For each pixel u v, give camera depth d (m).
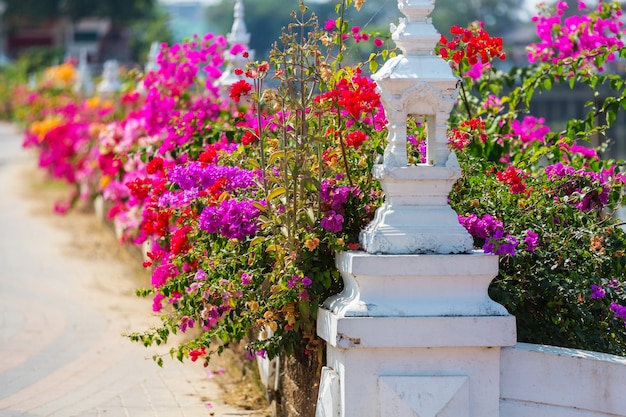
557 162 9.24
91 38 92.19
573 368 6.28
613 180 7.88
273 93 7.15
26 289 14.22
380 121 7.57
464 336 6.15
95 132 19.09
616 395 6.25
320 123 7.46
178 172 7.88
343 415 6.20
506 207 7.37
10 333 11.63
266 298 7.06
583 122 9.55
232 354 10.13
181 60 11.63
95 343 11.09
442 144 6.32
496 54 8.20
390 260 6.14
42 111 30.52
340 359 6.27
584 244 7.28
